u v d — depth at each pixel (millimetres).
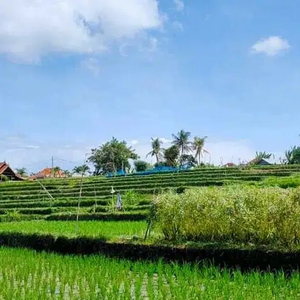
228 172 73688
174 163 126312
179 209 19641
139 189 61594
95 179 82750
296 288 12727
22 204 56500
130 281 14242
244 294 12125
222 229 18641
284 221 17031
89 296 12797
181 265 17266
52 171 122188
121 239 20266
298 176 56312
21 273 16328
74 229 27906
